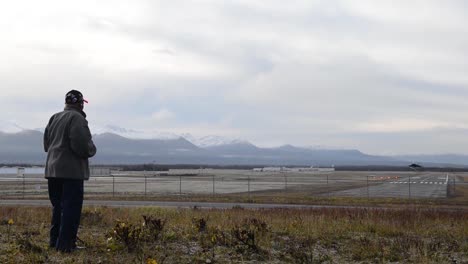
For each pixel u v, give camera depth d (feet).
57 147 27.50
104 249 28.45
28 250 27.99
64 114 27.86
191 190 191.93
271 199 132.67
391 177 413.59
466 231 44.01
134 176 399.44
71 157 27.55
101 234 36.58
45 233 36.40
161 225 37.01
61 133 27.53
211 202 121.90
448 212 70.64
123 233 29.50
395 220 51.93
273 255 30.14
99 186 223.30
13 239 33.32
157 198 135.03
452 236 41.70
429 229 46.11
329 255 31.07
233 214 59.00
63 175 27.40
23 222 44.45
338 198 138.92
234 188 210.38
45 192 171.12
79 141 27.12
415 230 45.34
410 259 30.19
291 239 36.58
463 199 141.38
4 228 39.45
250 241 31.89
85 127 27.58
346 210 70.03
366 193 173.88
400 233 43.52
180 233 37.40
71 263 25.18
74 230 28.12
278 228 42.63
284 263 28.07
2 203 110.83
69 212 27.73
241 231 32.71
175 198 135.54
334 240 37.55
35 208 67.31
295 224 44.57
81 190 28.19
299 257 28.78
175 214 58.85
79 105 28.99
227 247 31.94
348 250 33.09
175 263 26.61
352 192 181.47
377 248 32.60
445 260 30.19
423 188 217.56
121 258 26.68
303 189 202.90
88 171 28.60
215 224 43.42
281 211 67.41
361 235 40.91
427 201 130.00
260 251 30.53
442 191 193.06
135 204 111.04
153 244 31.73
